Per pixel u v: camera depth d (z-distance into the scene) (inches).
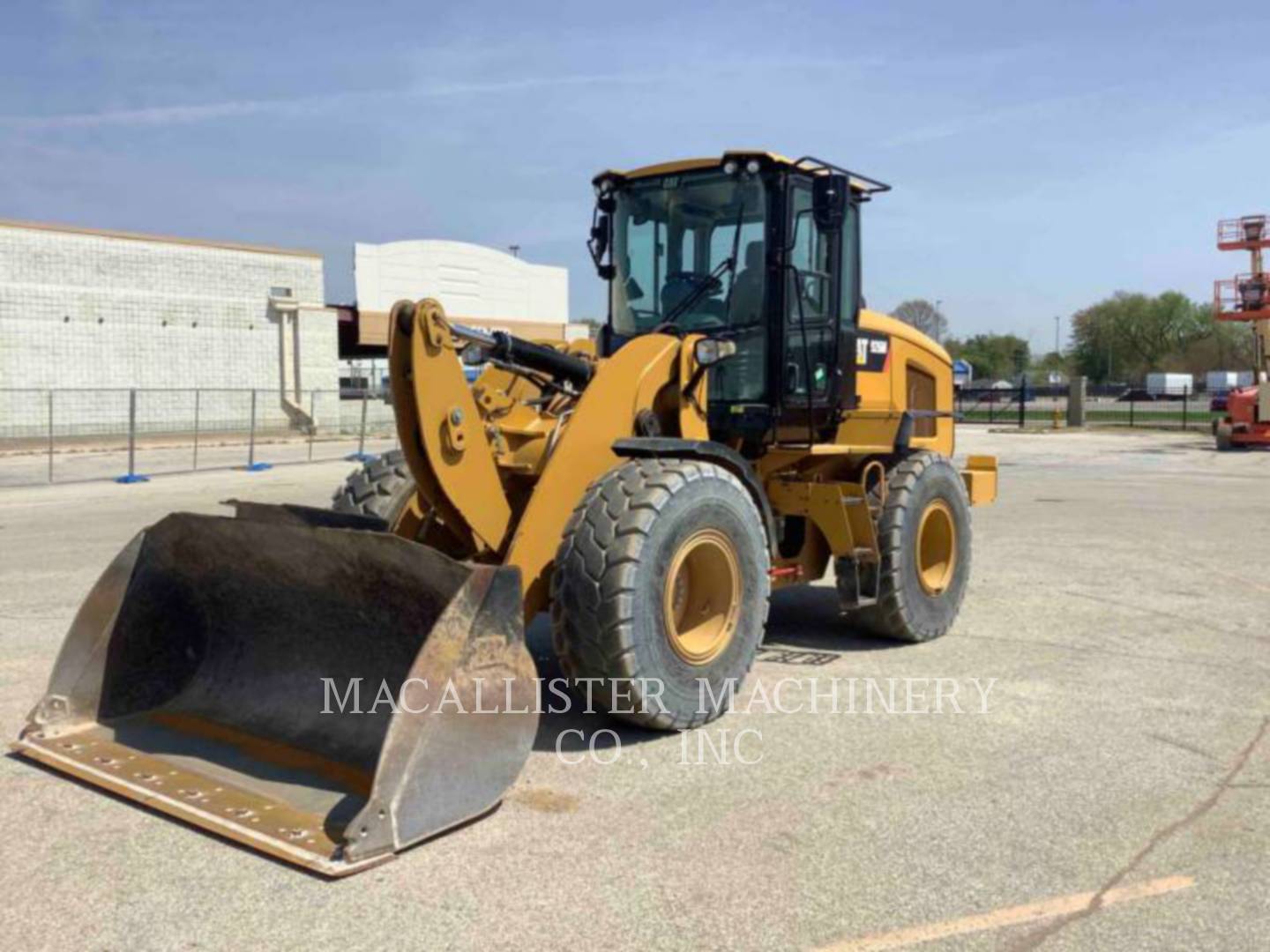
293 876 133.9
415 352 164.2
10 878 133.8
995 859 140.1
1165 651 249.3
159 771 160.6
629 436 196.4
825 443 249.6
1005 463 860.0
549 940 119.6
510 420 195.2
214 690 183.0
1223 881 134.3
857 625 263.7
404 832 139.2
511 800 157.9
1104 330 3260.3
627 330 246.8
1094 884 133.3
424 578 154.4
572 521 177.3
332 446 999.6
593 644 172.1
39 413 971.3
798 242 232.7
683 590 188.9
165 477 708.7
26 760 172.1
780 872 135.9
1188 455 943.0
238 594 181.8
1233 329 3073.3
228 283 1091.3
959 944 119.3
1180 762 175.8
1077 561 377.1
